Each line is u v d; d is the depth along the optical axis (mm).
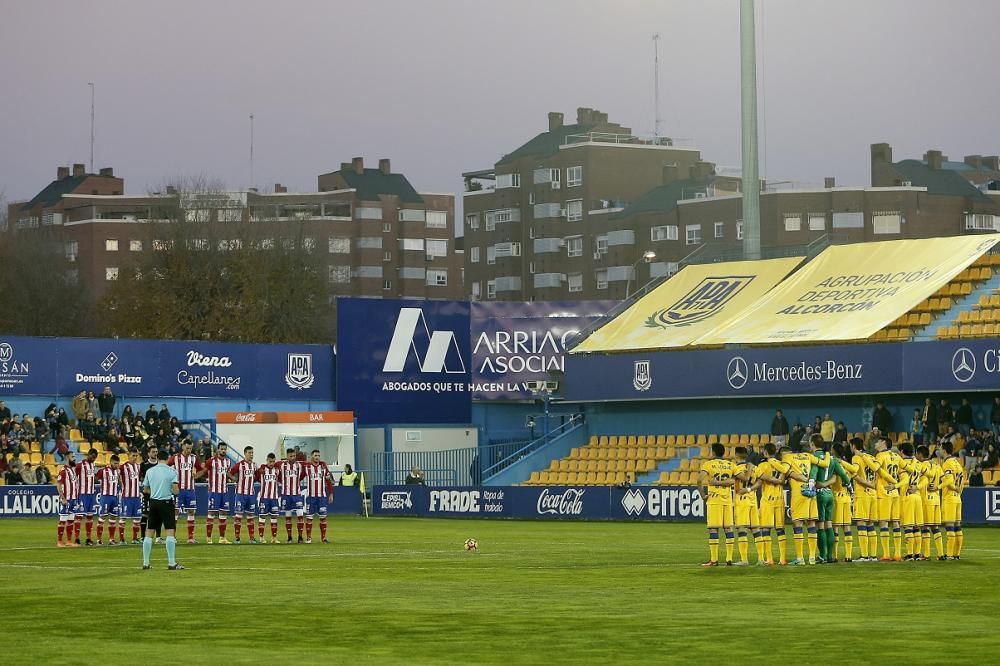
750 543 51344
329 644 23359
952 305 78750
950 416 71062
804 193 174375
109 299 143500
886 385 72875
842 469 40156
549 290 197375
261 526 64688
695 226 179500
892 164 183000
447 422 94812
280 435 86375
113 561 42781
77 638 24203
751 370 78125
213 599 30391
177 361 90688
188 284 139375
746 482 39281
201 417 91375
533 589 32438
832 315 79438
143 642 23688
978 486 64312
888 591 31422
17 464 78812
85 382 88312
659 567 38938
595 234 192500
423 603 29359
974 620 25953
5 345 86375
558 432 92062
